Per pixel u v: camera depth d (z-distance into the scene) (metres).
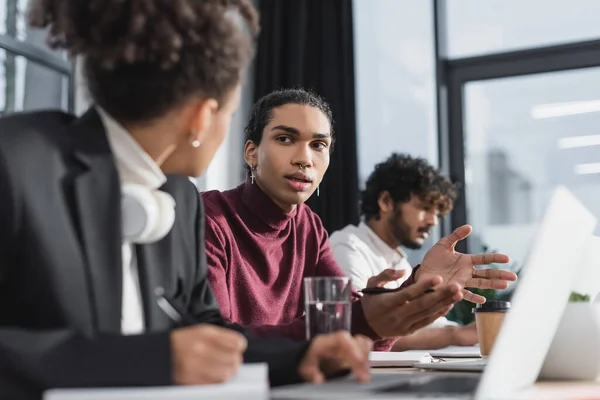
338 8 3.85
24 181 0.83
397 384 0.85
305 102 1.86
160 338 0.72
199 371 0.71
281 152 1.82
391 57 3.91
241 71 0.97
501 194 3.78
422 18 3.89
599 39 3.63
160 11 0.89
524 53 3.76
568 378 1.03
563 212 0.83
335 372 0.94
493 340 1.34
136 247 1.04
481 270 1.32
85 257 0.86
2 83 2.94
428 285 1.14
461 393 0.76
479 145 3.86
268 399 0.72
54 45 0.94
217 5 0.93
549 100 3.73
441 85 3.85
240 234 1.83
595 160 3.61
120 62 0.90
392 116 3.88
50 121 0.94
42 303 0.82
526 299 0.78
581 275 1.08
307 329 1.00
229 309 1.70
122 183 0.96
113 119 0.95
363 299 1.21
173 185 1.22
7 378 0.69
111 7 0.88
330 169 3.69
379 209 2.73
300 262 1.93
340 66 3.81
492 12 3.86
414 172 2.69
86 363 0.70
